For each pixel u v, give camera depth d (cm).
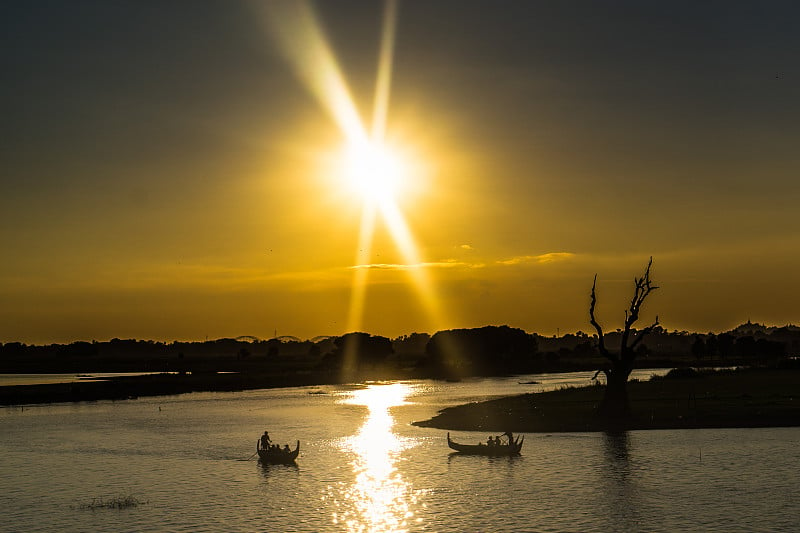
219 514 5000
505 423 8944
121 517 4978
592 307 8662
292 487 5772
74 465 7031
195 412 12294
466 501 5166
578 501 5078
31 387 18125
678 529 4409
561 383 19400
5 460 7400
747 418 8319
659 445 7038
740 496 5094
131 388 17362
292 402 14138
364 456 7088
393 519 4772
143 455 7538
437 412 11319
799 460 6206
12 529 4747
